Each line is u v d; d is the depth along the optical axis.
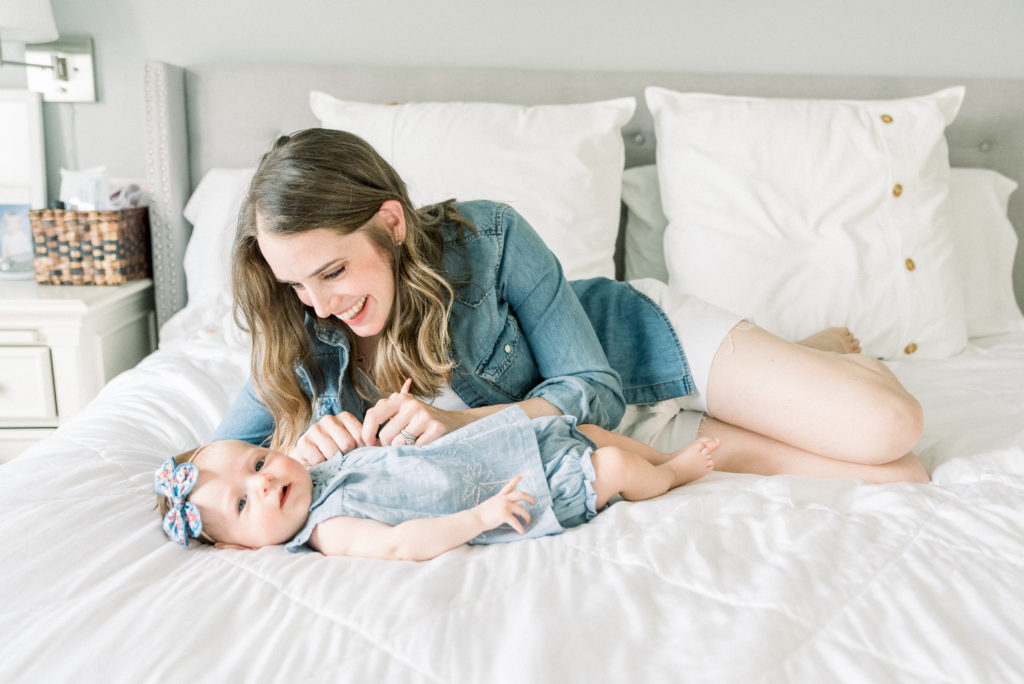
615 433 1.20
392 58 2.26
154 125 2.07
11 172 2.18
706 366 1.31
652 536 0.87
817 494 1.01
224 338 1.80
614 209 1.97
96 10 2.16
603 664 0.65
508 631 0.70
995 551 0.85
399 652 0.67
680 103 1.99
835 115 1.91
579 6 2.24
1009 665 0.65
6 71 2.17
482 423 1.06
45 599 0.79
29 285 1.98
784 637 0.68
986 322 1.97
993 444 1.21
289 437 1.18
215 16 2.20
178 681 0.64
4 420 1.80
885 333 1.77
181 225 2.16
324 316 1.04
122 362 2.03
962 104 2.22
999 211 2.09
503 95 2.21
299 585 0.79
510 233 1.24
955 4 2.25
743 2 2.24
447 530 0.91
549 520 0.95
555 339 1.25
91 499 1.01
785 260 1.80
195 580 0.82
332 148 1.00
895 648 0.67
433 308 1.12
